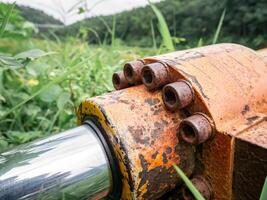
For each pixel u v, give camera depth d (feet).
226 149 0.69
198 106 0.73
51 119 1.47
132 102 0.74
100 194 0.72
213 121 0.70
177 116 0.75
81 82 1.56
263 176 0.64
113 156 0.70
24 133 1.28
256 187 0.66
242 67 0.83
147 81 0.78
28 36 1.90
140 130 0.70
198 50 0.87
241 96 0.76
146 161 0.69
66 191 0.66
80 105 0.77
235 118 0.73
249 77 0.81
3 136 1.31
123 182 0.69
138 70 0.82
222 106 0.72
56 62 1.93
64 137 0.71
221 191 0.72
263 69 0.85
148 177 0.69
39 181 0.63
